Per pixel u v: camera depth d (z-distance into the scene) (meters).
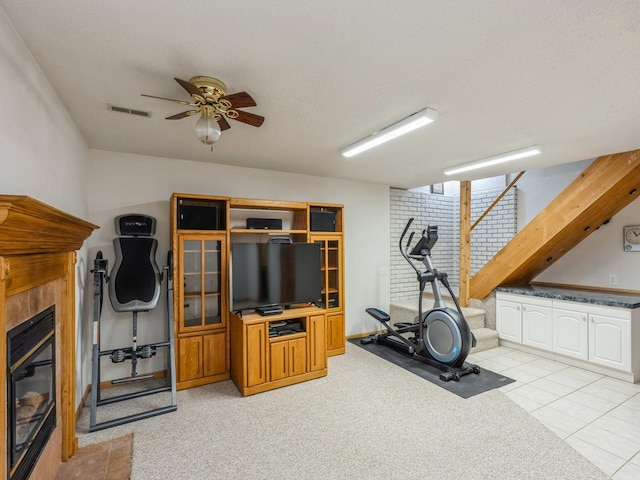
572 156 3.66
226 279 3.68
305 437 2.53
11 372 1.45
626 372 3.52
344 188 5.10
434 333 3.95
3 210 1.13
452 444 2.43
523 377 3.65
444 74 1.97
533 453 2.32
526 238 4.37
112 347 3.50
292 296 3.84
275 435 2.56
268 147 3.41
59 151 2.31
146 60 1.82
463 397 3.17
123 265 3.20
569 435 2.54
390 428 2.64
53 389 2.08
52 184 2.16
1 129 1.44
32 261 1.64
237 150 3.51
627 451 2.34
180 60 1.82
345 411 2.92
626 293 4.21
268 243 3.80
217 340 3.60
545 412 2.89
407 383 3.50
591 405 3.01
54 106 2.19
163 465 2.21
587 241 4.63
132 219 3.38
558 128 2.84
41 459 1.86
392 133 2.83
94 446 2.42
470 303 5.20
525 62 1.83
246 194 4.29
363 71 1.94
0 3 1.37
